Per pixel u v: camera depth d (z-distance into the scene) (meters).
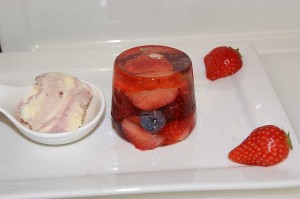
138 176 0.31
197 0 0.46
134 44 0.47
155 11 0.47
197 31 0.48
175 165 0.33
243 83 0.40
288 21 0.48
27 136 0.35
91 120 0.35
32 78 0.42
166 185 0.29
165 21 0.47
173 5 0.46
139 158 0.34
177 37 0.48
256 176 0.30
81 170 0.33
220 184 0.30
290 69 0.45
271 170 0.31
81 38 0.48
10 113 0.35
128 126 0.34
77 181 0.31
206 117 0.37
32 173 0.33
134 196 0.31
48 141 0.34
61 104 0.34
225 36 0.48
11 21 0.46
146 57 0.35
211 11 0.47
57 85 0.35
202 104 0.39
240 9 0.47
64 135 0.33
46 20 0.47
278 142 0.31
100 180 0.30
